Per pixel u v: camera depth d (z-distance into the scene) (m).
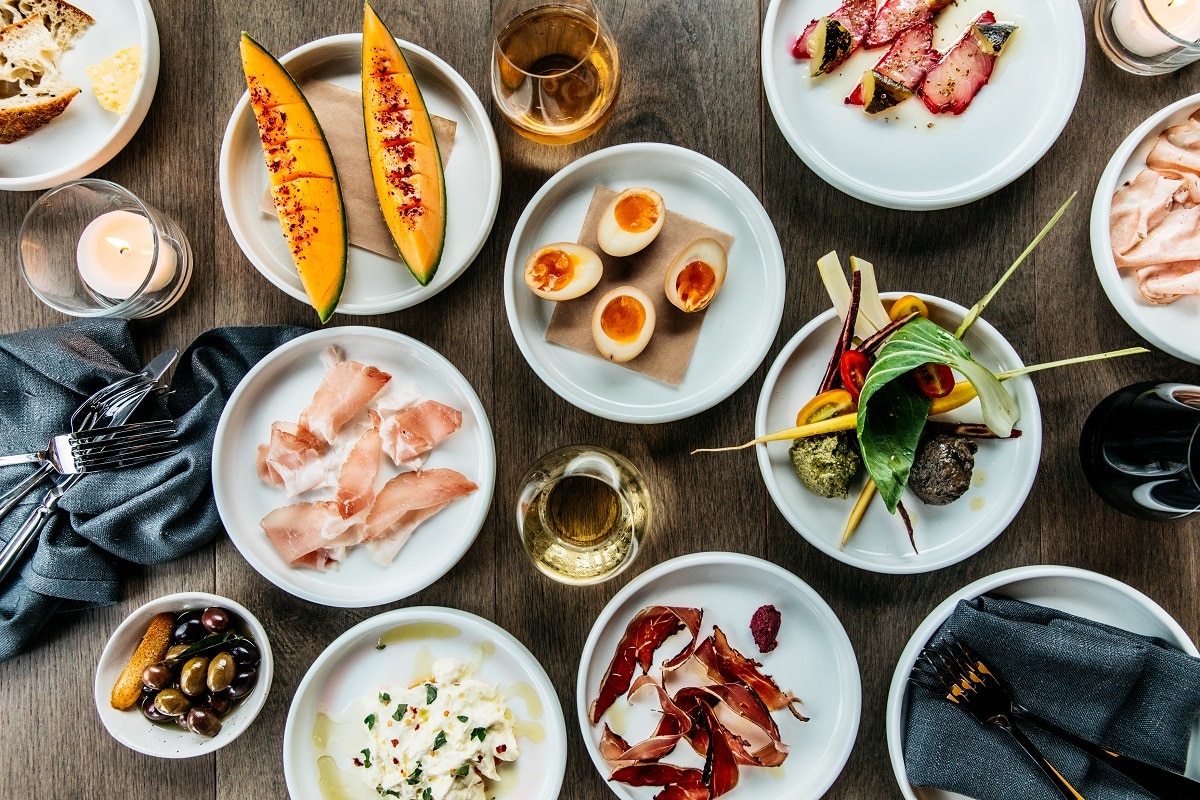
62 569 1.07
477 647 1.11
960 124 1.06
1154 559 1.09
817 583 1.10
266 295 1.12
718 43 1.09
